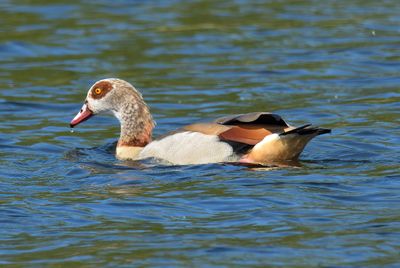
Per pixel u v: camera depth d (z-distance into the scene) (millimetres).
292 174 13969
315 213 12070
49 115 19438
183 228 11688
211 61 23547
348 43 24875
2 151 16406
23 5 29891
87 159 15844
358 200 12578
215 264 10398
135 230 11672
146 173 14516
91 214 12383
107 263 10523
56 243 11266
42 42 25547
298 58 23609
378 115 18391
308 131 14133
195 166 14711
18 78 22406
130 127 16531
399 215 11883
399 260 10398
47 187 13828
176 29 26859
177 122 18609
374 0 30391
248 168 14477
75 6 29891
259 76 22094
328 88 20906
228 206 12500
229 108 19516
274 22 27484
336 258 10492
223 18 28062
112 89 16719
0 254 10914
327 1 30391
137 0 30875
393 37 25359
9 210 12562
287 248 10828
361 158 15062
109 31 26719
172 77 22188
